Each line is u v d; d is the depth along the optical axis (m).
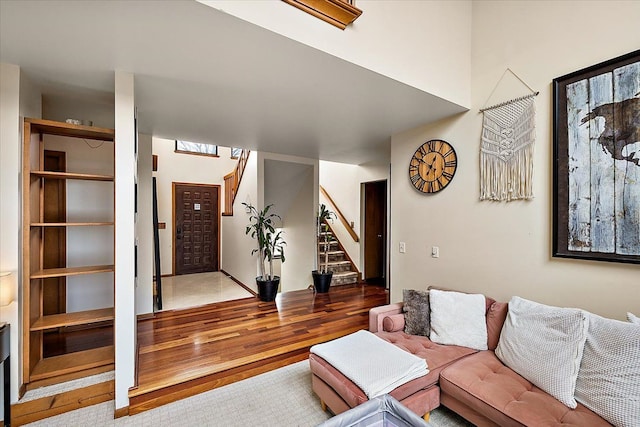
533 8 2.37
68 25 1.56
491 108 2.63
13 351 2.10
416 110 2.83
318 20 1.81
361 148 4.54
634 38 1.87
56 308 3.27
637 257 1.84
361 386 1.72
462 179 2.89
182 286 5.64
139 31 1.63
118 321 2.09
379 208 6.26
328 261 6.04
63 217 3.23
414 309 2.59
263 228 4.92
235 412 2.11
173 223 6.82
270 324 3.55
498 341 2.20
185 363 2.55
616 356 1.53
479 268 2.75
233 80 2.22
